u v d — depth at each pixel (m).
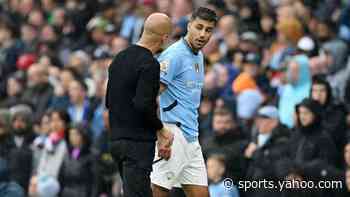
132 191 31.77
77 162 46.88
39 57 62.19
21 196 44.69
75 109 53.25
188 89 33.31
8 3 72.69
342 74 51.31
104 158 46.78
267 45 53.31
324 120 42.81
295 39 51.25
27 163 48.19
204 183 33.62
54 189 46.62
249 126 47.38
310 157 40.56
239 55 51.84
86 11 65.38
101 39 61.25
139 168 31.77
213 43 53.56
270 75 50.62
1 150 48.25
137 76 31.72
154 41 32.00
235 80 49.94
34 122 51.12
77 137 47.12
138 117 31.84
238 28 56.28
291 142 41.28
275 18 57.38
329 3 58.81
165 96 33.31
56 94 55.00
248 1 58.09
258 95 47.81
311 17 56.75
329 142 40.69
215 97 48.34
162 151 32.16
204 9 33.19
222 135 43.22
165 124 33.41
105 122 47.59
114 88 32.09
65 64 62.62
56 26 65.44
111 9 63.34
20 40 65.62
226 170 41.28
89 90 54.94
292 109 45.66
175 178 33.44
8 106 55.84
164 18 32.06
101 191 46.66
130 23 60.28
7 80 61.47
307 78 45.66
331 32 54.25
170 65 33.03
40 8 69.81
